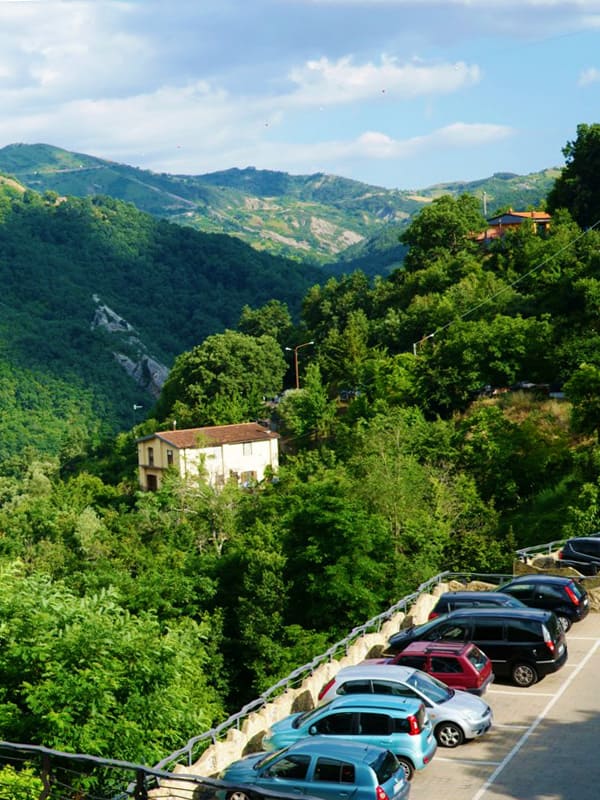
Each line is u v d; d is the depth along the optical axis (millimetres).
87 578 49969
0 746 12820
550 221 139500
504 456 65812
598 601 34062
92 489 102688
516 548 54250
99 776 20484
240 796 19688
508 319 89812
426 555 51031
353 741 18766
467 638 27547
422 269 146375
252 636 44906
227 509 66812
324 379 123625
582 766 21484
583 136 143625
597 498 53688
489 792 20344
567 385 66500
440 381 85875
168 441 94438
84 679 21484
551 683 27172
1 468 184125
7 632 23000
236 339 131000
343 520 47188
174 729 24266
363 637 30500
